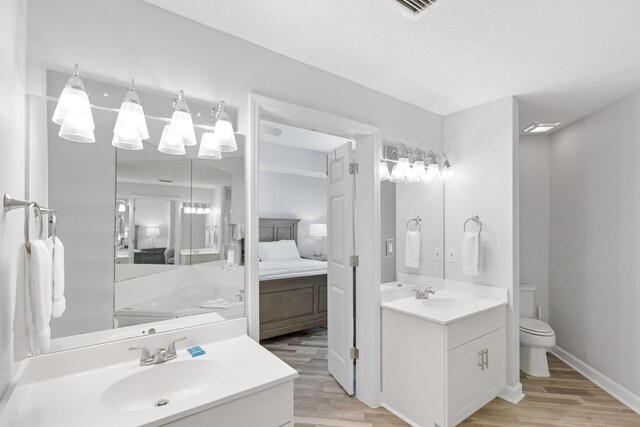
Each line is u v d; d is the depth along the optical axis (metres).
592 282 2.81
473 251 2.54
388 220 2.48
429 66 2.04
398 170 2.49
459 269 2.76
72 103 1.14
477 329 2.18
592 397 2.46
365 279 2.42
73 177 1.29
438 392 1.97
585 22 1.59
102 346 1.31
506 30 1.66
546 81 2.24
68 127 1.14
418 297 2.53
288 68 1.92
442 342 1.96
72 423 0.94
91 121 1.19
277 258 5.25
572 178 3.09
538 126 3.20
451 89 2.37
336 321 2.72
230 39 1.70
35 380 1.18
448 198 2.87
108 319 1.36
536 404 2.36
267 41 1.77
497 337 2.36
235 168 1.70
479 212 2.64
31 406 1.04
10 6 0.96
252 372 1.26
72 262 1.29
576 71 2.10
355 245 2.53
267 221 5.68
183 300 1.54
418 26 1.63
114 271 1.38
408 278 2.59
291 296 3.75
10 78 0.97
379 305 2.37
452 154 2.85
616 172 2.56
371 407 2.32
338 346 2.68
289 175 6.05
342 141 4.86
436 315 2.05
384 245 2.45
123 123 1.27
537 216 3.48
